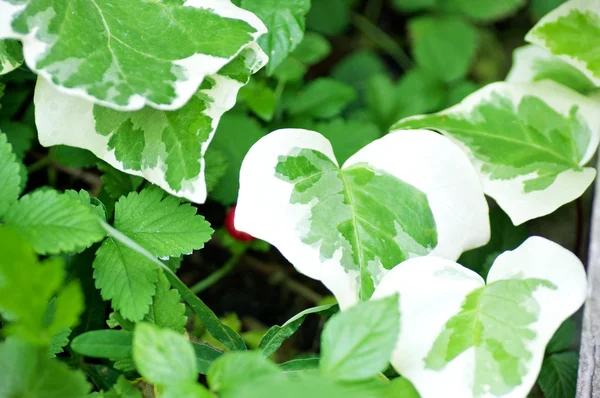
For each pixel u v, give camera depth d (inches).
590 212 26.3
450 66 29.3
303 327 26.5
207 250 27.0
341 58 30.9
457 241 23.2
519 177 23.9
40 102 23.1
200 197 22.7
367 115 28.3
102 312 23.7
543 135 24.2
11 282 20.8
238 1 24.3
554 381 24.0
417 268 22.7
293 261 22.7
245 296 26.9
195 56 22.7
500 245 25.2
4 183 22.5
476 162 24.0
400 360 22.3
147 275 22.8
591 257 23.8
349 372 21.3
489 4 30.0
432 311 22.5
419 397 22.3
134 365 22.9
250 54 23.2
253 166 23.0
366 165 23.4
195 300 23.0
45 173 26.5
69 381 21.5
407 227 23.1
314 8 29.9
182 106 23.0
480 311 22.5
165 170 22.9
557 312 22.4
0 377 21.2
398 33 32.5
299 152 23.3
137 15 22.9
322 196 23.1
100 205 23.3
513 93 24.5
